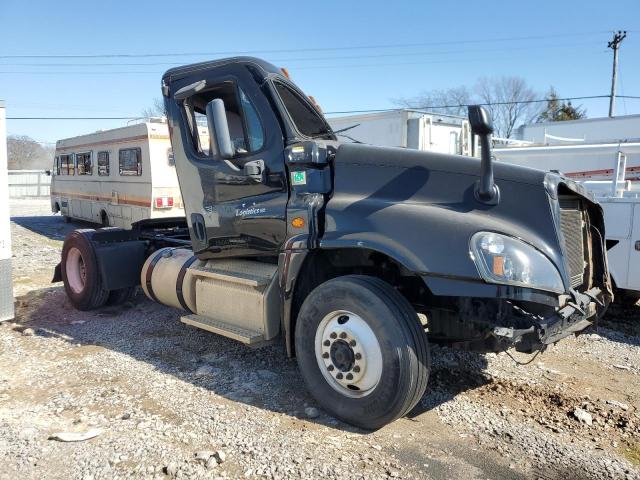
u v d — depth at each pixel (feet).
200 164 16.62
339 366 12.69
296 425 12.80
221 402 14.02
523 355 18.01
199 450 11.57
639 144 25.61
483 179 12.02
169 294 18.72
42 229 59.41
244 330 15.28
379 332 12.00
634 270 21.16
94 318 22.20
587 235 15.01
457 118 37.37
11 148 200.95
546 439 12.39
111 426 12.69
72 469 10.92
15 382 15.42
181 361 17.10
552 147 28.32
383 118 35.96
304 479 10.57
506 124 164.04
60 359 17.29
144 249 23.04
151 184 43.45
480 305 12.10
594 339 19.94
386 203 12.91
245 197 15.55
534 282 11.32
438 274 11.50
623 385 15.79
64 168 63.21
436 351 18.01
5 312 21.20
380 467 11.04
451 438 12.37
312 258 14.16
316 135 15.66
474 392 14.96
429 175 13.05
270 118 14.89
